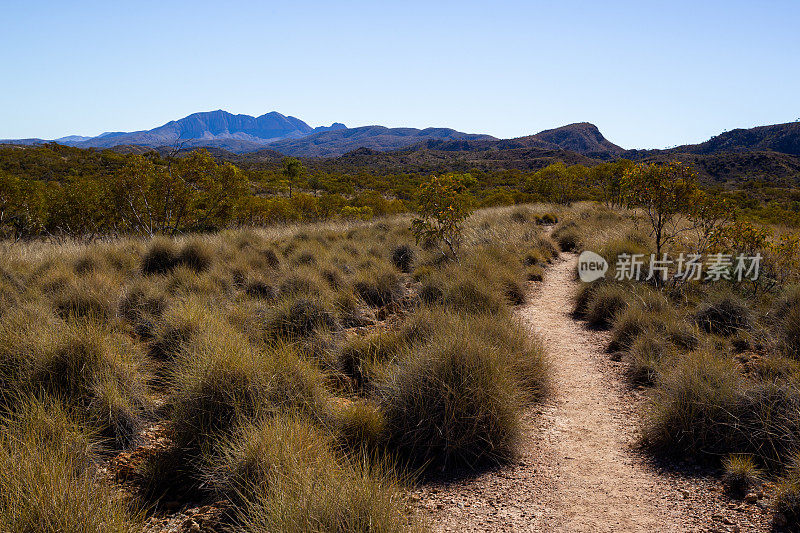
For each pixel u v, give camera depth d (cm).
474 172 7381
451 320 575
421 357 427
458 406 380
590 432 428
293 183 5741
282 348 470
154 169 1592
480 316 651
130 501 303
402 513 271
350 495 264
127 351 493
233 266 960
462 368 404
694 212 924
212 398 384
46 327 469
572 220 1788
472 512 306
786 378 434
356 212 2512
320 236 1438
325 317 657
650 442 393
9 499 251
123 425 383
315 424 391
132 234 1569
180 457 357
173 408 405
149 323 643
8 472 271
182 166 1628
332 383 511
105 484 299
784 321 590
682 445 377
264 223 2095
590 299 827
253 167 9088
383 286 875
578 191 3250
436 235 1098
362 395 492
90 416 374
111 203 1543
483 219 1677
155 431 398
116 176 1552
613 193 2209
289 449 317
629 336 643
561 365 602
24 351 423
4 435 320
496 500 321
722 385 393
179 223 1670
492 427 379
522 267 1107
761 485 317
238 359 413
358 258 1116
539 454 389
